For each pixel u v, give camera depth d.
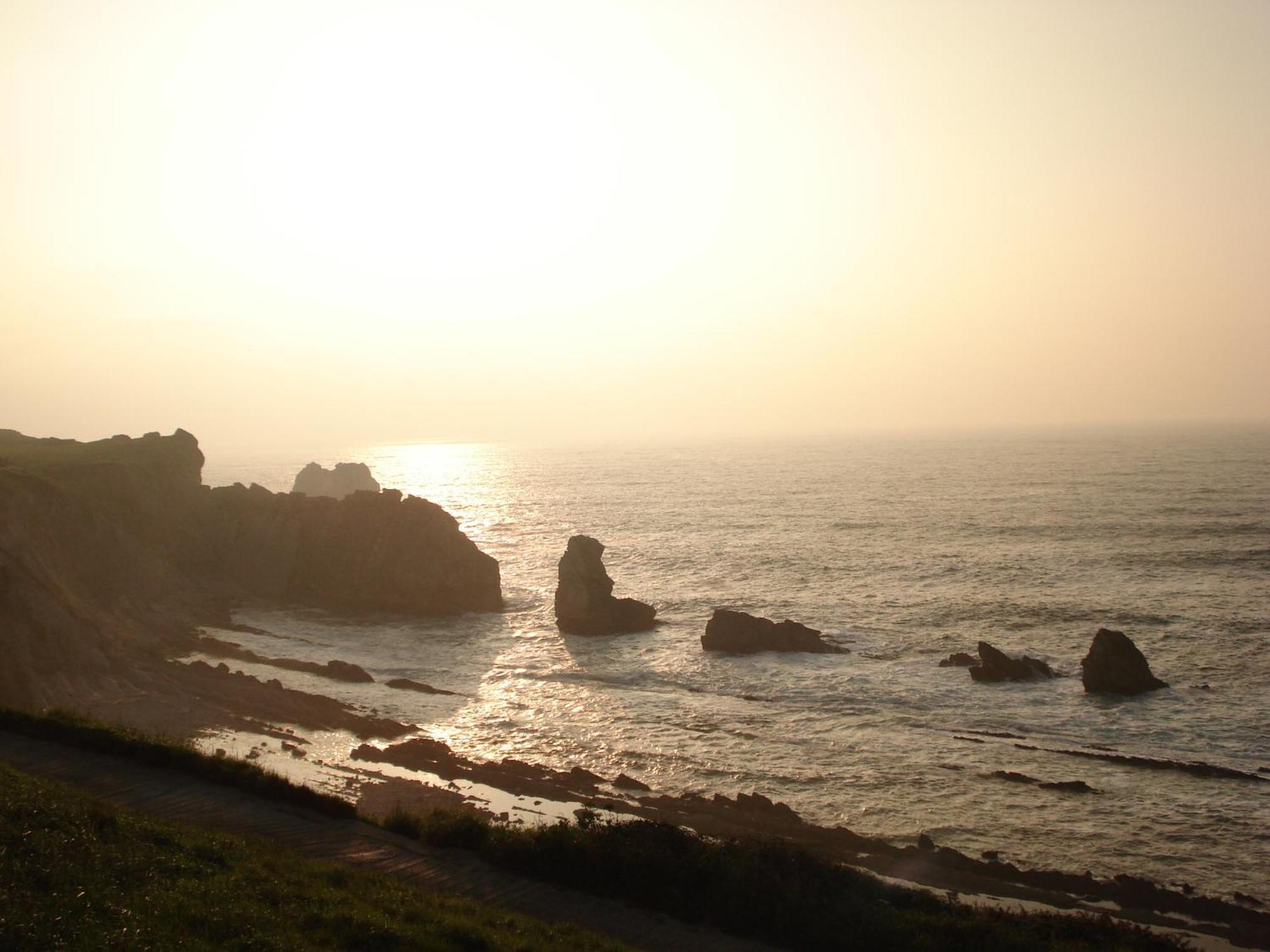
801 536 115.88
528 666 57.81
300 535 81.69
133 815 22.30
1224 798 35.47
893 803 35.50
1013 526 119.31
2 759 27.14
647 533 125.06
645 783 37.66
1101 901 27.48
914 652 59.00
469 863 23.81
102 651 50.12
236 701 46.53
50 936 14.02
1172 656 56.44
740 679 53.69
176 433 90.94
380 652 61.94
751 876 22.77
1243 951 24.75
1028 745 41.88
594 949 18.55
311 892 18.77
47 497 60.94
